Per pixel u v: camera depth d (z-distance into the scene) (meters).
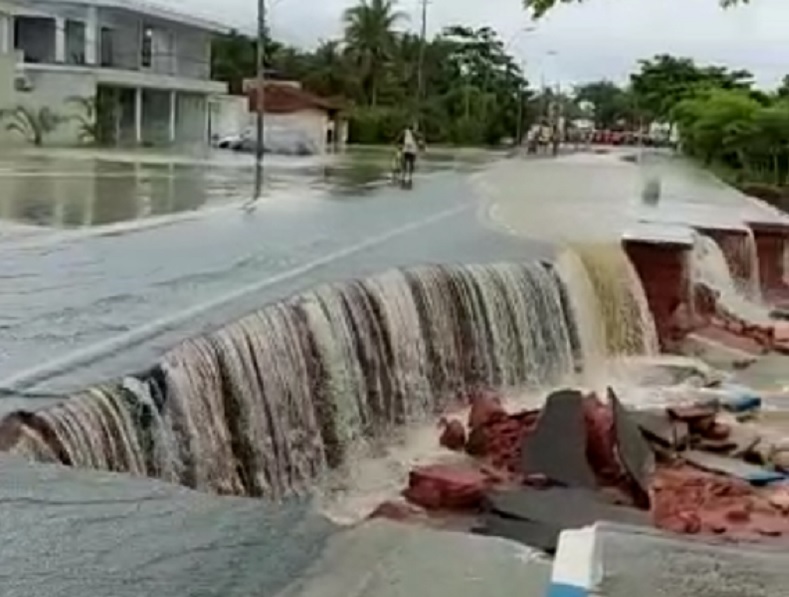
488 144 95.38
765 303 27.89
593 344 20.09
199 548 4.85
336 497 12.02
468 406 16.08
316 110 65.75
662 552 4.24
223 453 10.41
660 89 113.19
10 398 8.32
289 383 12.13
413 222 24.58
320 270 16.02
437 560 4.46
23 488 5.62
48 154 45.00
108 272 14.89
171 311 12.09
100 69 55.12
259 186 31.78
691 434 14.61
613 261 21.27
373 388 14.17
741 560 4.24
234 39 83.31
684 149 80.69
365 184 35.91
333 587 4.40
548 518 11.41
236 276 15.02
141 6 58.84
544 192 38.34
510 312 17.67
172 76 61.34
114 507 5.37
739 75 105.38
